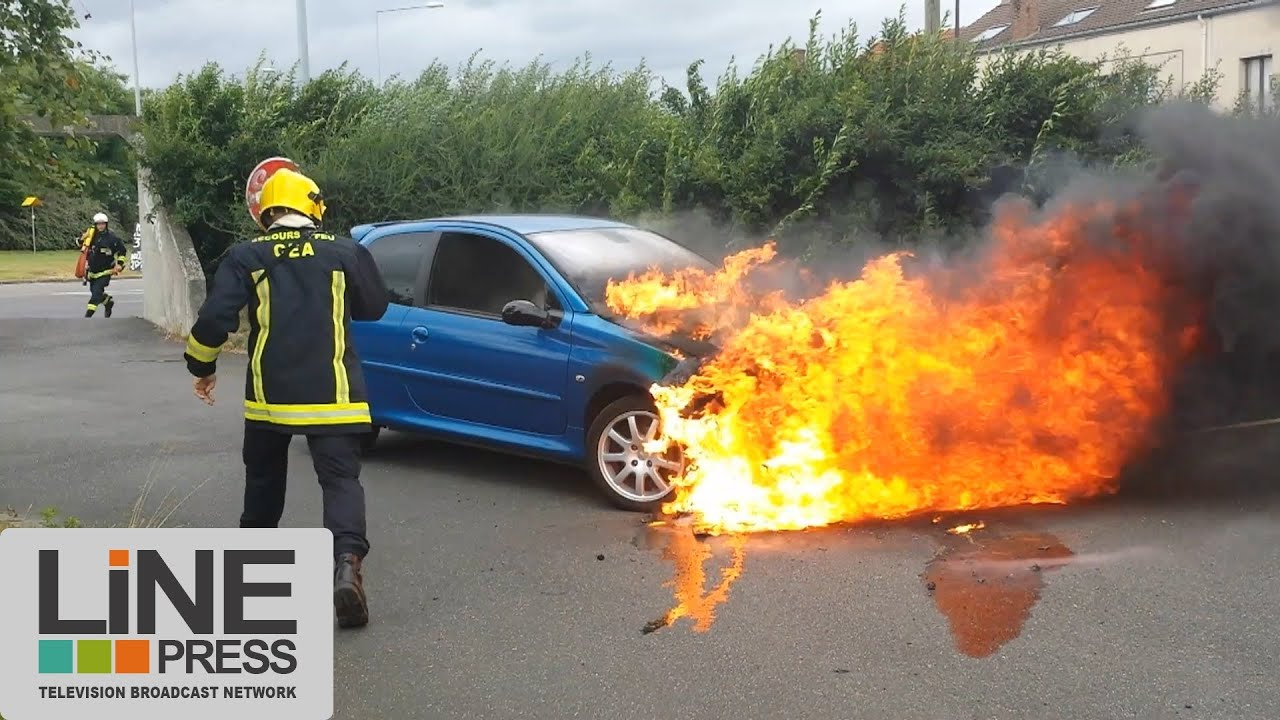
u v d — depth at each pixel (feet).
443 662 14.55
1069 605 15.72
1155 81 38.42
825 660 14.21
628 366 21.24
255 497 16.66
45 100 21.53
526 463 25.77
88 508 22.47
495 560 18.70
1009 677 13.55
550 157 49.65
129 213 174.29
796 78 39.78
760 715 12.78
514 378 22.91
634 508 21.35
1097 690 13.14
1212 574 16.74
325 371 15.90
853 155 35.76
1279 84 36.91
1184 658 13.92
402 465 25.79
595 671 14.11
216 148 53.36
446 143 49.75
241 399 35.99
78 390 38.17
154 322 61.26
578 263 23.41
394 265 25.72
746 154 37.42
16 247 172.04
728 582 17.17
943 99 37.47
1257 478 21.44
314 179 48.88
